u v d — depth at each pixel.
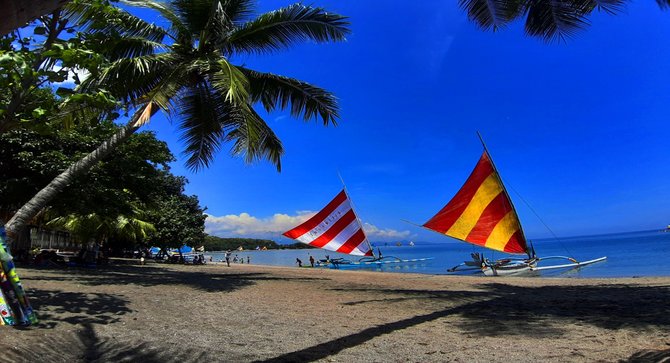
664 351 5.52
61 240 45.28
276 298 12.04
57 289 10.95
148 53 13.27
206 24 12.97
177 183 49.25
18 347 4.98
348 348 6.12
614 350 5.75
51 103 6.18
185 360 5.24
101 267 24.50
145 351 5.52
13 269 6.35
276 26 13.64
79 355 5.28
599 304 10.16
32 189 17.17
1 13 2.12
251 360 5.36
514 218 18.69
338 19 13.55
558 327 7.54
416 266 49.03
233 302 10.91
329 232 31.62
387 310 9.91
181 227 41.34
